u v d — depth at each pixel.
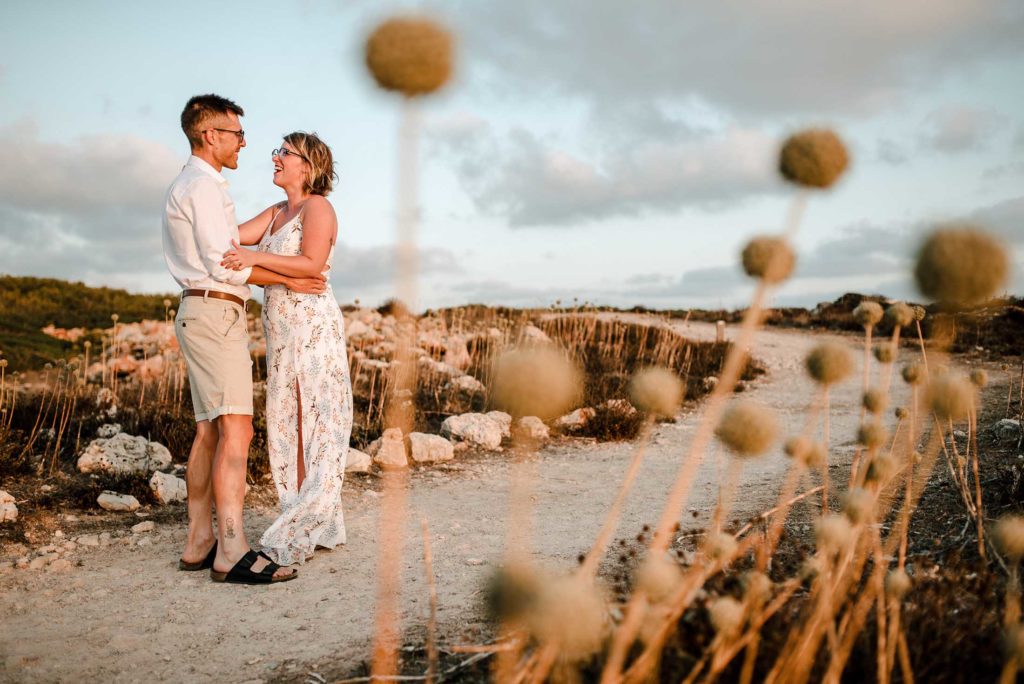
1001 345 13.98
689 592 1.43
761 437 1.24
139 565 3.91
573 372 1.05
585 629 1.10
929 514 3.96
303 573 3.78
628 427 8.11
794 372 13.27
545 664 1.29
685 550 3.52
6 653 2.87
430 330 14.35
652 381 1.21
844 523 1.57
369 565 3.89
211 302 3.58
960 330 15.19
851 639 1.56
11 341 14.71
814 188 1.15
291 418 4.07
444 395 9.20
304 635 2.98
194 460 3.80
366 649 2.73
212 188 3.53
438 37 1.05
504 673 1.51
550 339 12.73
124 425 6.54
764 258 1.17
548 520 4.87
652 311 24.64
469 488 5.90
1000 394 8.58
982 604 2.22
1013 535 1.56
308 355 4.02
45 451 5.73
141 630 3.09
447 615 3.03
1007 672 1.36
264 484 5.61
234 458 3.68
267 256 3.69
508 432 7.75
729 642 1.50
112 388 8.66
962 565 2.67
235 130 3.62
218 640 2.98
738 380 12.12
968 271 1.03
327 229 3.91
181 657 2.82
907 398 9.37
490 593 1.15
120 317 20.31
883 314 1.90
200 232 3.49
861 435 1.77
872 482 1.74
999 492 4.20
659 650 1.49
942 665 1.90
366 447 6.80
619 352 13.20
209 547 3.86
